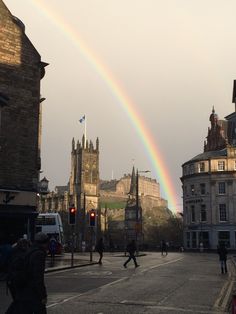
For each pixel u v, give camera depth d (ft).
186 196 294.87
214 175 279.08
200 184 285.43
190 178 292.20
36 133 90.63
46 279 67.36
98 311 38.34
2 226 82.43
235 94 209.97
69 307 40.37
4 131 85.10
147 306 41.47
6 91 86.53
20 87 88.94
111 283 61.57
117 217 582.35
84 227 419.33
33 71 91.71
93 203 499.51
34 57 92.27
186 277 72.64
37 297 22.85
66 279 67.41
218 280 68.13
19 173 86.63
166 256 165.17
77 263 104.32
